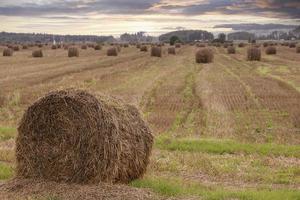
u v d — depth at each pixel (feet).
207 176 38.42
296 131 59.36
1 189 31.71
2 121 65.26
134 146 33.76
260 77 117.39
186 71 133.59
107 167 31.86
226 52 237.04
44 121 32.58
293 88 96.22
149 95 88.53
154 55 197.36
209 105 77.51
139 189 31.71
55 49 276.82
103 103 32.76
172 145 47.83
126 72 130.00
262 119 66.64
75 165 31.99
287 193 32.32
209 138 53.83
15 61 169.89
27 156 33.06
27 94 87.81
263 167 40.98
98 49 261.44
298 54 213.25
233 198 31.12
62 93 32.60
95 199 29.40
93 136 31.65
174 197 30.96
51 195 30.01
